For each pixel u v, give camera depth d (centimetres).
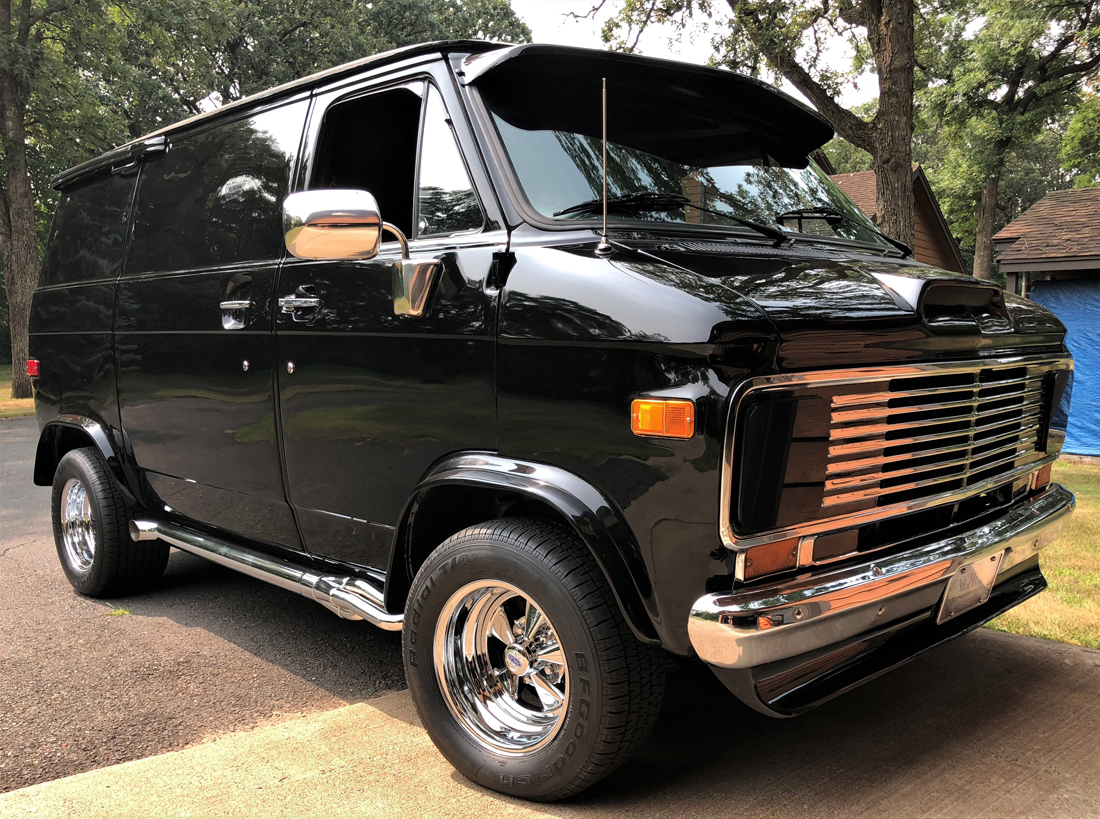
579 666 214
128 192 404
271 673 335
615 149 267
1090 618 368
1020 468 275
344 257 227
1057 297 1249
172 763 255
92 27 1984
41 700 308
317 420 285
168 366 354
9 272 1909
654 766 250
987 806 222
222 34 2328
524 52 247
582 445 211
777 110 309
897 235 826
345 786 241
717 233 261
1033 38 2180
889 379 212
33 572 493
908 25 809
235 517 343
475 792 238
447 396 243
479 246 240
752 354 187
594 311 206
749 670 195
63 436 456
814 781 238
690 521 192
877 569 208
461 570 235
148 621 400
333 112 296
